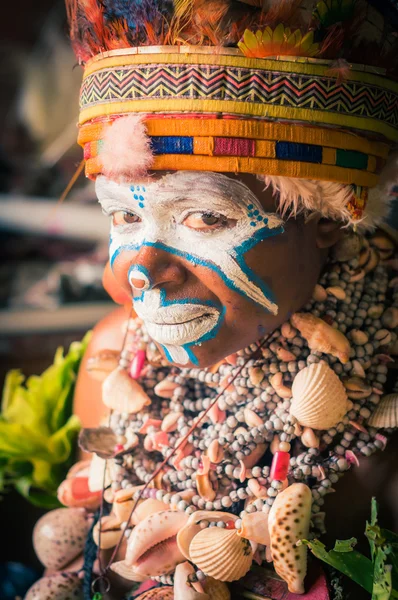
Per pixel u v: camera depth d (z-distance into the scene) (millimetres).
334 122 806
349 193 844
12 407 1334
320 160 808
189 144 792
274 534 848
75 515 1128
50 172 2459
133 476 1016
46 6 2729
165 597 911
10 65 2723
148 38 811
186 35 800
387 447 924
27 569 1300
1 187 2395
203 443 950
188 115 796
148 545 913
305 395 888
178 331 854
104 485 1021
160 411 1030
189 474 949
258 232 829
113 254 894
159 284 843
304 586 871
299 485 871
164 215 833
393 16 850
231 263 830
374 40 854
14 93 2734
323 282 952
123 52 813
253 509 889
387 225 1009
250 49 779
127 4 818
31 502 1372
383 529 846
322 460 909
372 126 833
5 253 2273
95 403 1192
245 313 855
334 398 889
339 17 809
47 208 2324
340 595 855
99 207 2324
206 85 786
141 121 803
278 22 794
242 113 788
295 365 927
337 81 792
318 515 896
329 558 829
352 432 920
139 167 804
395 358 979
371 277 987
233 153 792
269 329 893
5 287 2162
